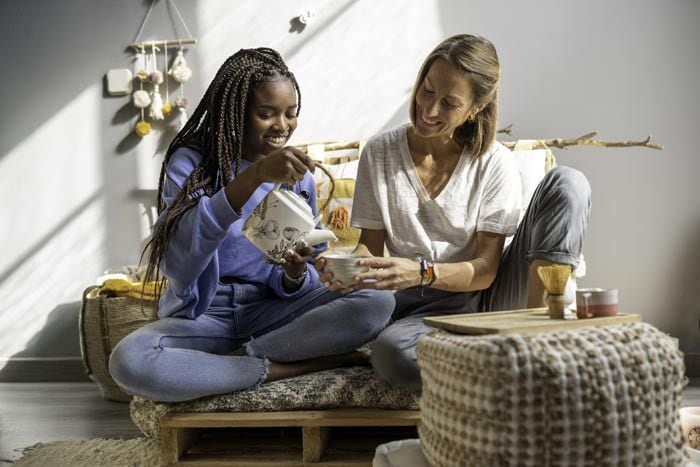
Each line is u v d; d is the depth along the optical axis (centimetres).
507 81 338
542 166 287
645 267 334
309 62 347
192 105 351
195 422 167
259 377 174
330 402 169
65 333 348
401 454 142
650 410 120
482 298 203
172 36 351
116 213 351
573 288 223
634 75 334
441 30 342
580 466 116
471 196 195
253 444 181
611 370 117
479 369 119
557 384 115
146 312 290
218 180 189
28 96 351
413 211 196
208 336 184
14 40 351
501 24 339
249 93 190
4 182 351
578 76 336
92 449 205
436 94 180
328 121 347
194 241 168
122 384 169
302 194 202
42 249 351
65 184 351
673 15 331
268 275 196
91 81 351
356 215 202
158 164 351
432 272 177
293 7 347
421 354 137
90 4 351
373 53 345
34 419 260
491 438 118
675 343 136
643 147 333
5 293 350
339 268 171
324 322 180
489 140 193
